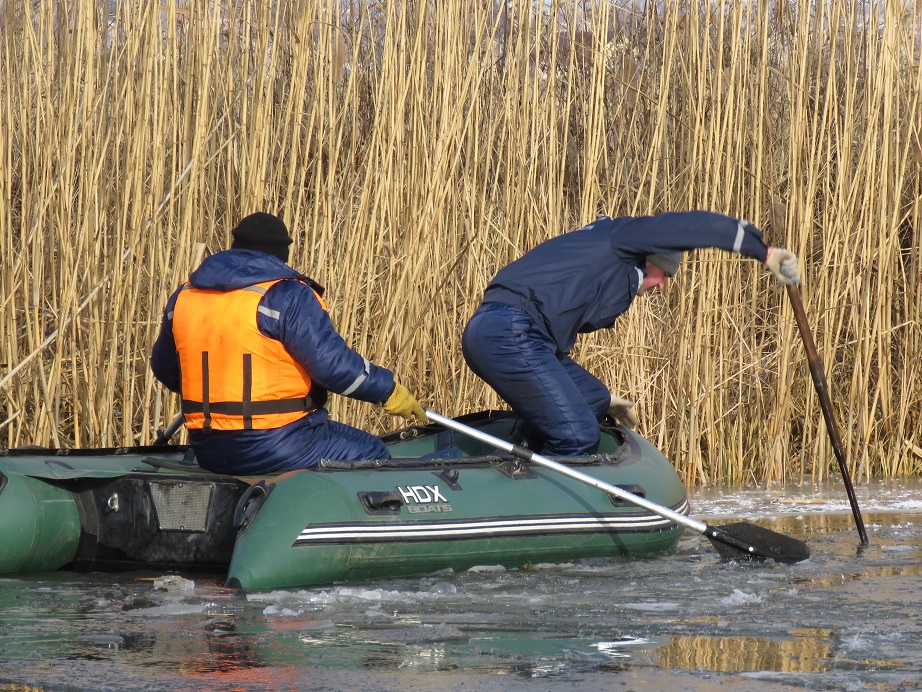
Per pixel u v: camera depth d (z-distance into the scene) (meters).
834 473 24.59
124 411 19.56
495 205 22.31
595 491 14.51
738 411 23.58
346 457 13.85
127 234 19.91
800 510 19.38
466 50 21.55
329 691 8.03
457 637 9.71
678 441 23.08
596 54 21.94
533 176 21.86
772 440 23.47
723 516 18.69
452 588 12.06
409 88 21.38
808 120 24.22
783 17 24.56
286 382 13.35
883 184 23.48
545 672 8.55
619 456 15.59
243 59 20.08
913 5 23.95
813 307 23.86
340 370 13.21
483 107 22.44
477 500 13.39
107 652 9.14
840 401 24.75
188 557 13.18
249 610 10.83
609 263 15.80
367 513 12.46
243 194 19.86
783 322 23.22
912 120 23.75
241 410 13.25
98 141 19.47
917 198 24.03
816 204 24.55
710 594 11.78
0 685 8.17
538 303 15.59
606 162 22.38
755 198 23.08
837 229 23.22
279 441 13.34
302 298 13.23
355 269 20.23
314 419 13.66
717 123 22.55
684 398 23.09
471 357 15.84
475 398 21.58
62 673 8.48
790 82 23.58
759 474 24.03
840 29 24.48
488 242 21.97
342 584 12.23
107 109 20.28
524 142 21.84
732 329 23.86
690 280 23.45
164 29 21.00
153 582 12.42
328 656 9.02
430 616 10.59
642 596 11.65
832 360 23.53
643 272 16.20
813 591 11.95
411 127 20.78
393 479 13.09
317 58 20.34
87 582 12.48
